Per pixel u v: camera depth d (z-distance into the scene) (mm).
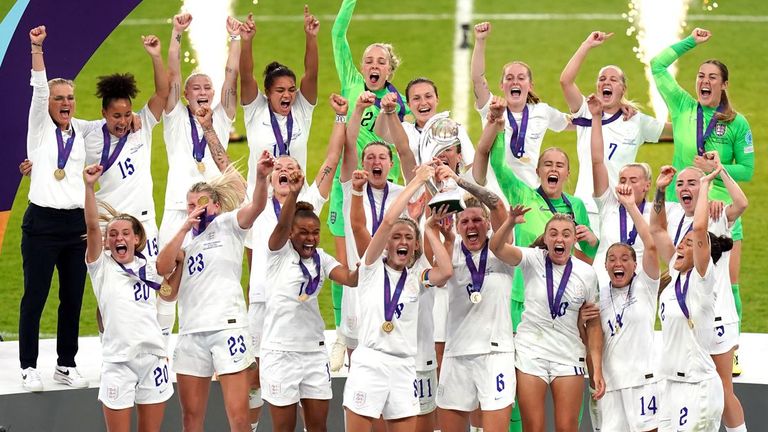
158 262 34688
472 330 35156
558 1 81188
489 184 41500
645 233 35344
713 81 42000
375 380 34000
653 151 66125
